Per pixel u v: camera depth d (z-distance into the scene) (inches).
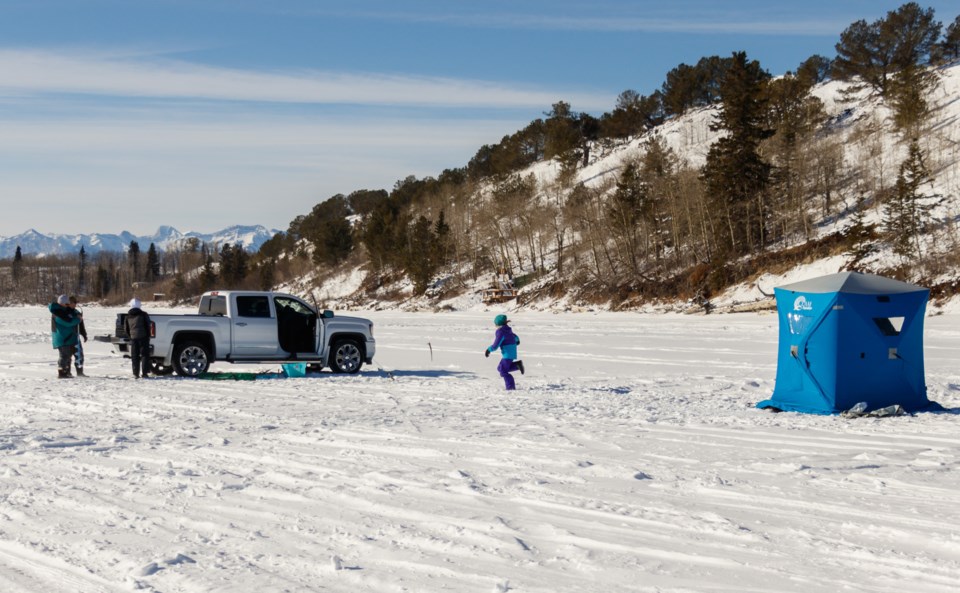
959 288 1595.7
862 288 447.2
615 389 573.0
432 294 3142.2
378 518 238.4
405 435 375.6
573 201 3075.8
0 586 190.5
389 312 2896.2
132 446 365.7
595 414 437.7
